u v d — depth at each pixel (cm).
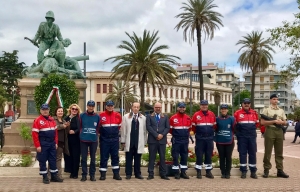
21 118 1702
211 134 1043
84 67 3275
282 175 1070
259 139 3288
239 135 1060
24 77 1738
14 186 888
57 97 1536
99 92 7188
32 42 1875
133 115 1030
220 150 1056
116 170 1009
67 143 1002
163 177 1023
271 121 1062
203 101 1047
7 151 1641
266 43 4259
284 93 11212
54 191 819
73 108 1022
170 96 8194
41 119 939
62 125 992
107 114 1006
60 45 1867
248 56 4353
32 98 1716
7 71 7262
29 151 1531
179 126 1030
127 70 3055
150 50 3056
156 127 1022
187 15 3459
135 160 1032
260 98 11406
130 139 1018
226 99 10144
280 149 1077
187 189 847
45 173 936
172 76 3173
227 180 1003
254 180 1006
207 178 1043
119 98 5544
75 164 1027
